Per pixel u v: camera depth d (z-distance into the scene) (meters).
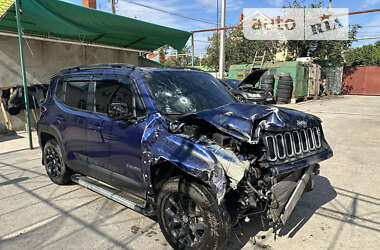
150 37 12.21
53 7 7.88
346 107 16.02
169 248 3.08
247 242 3.19
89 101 4.02
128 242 3.20
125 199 3.57
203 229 2.73
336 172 5.45
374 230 3.42
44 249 3.08
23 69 7.28
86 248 3.09
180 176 2.86
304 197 4.36
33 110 10.35
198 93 3.71
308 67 20.02
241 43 26.53
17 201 4.29
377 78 25.81
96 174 3.93
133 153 3.27
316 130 3.45
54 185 4.93
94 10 8.56
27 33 10.26
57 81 4.80
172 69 3.99
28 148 7.70
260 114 2.95
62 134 4.45
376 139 8.19
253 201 2.68
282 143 2.96
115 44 13.44
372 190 4.59
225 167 2.62
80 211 3.96
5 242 3.22
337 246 3.11
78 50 12.09
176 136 2.91
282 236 3.31
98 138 3.75
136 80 3.47
